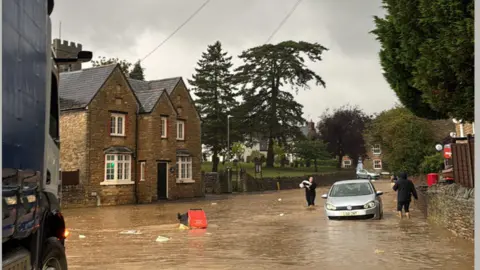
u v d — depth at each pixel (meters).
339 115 76.31
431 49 9.16
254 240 12.68
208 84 59.72
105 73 33.62
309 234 13.51
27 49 4.71
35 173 5.05
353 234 13.10
